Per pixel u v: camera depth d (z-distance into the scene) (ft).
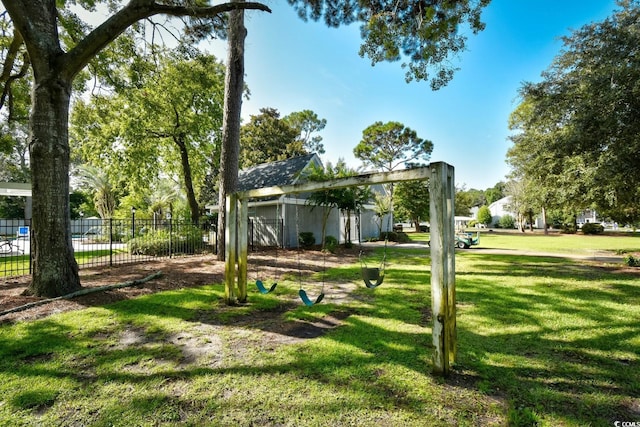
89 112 38.37
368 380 8.13
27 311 13.75
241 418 6.59
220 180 31.04
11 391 7.59
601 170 24.80
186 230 39.19
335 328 12.28
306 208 52.21
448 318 8.70
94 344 10.52
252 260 32.73
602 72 24.20
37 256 15.88
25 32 15.08
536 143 32.65
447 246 8.58
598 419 6.58
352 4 25.82
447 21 20.93
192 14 18.65
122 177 48.47
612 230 102.01
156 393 7.54
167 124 43.80
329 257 36.24
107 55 29.07
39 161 15.75
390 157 87.71
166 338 11.15
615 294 17.22
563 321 12.82
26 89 32.04
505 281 21.17
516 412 6.77
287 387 7.80
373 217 70.23
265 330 12.04
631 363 9.11
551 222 118.83
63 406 7.01
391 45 23.73
